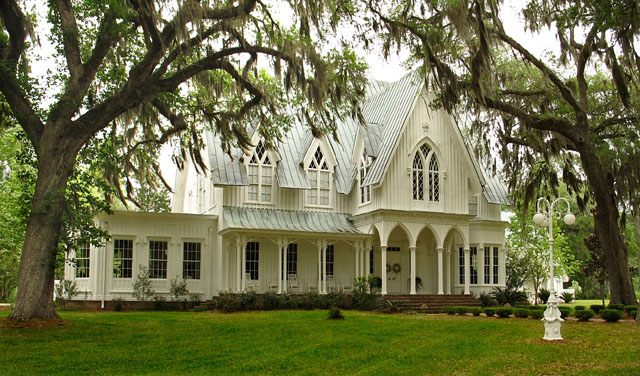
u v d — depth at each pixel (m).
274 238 30.92
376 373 12.42
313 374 12.40
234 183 30.86
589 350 14.75
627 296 27.19
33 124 18.72
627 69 25.41
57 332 16.80
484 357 13.99
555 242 42.88
